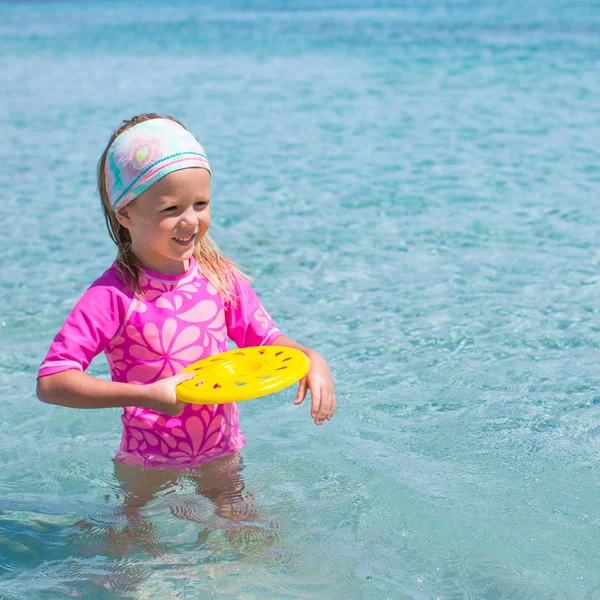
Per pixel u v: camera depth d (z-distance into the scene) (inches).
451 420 135.9
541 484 113.9
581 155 327.0
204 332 116.6
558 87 472.1
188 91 513.3
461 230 243.1
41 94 526.6
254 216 265.7
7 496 117.3
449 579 93.4
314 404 108.2
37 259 232.2
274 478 118.0
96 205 286.8
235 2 1371.8
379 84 510.3
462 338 170.7
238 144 371.9
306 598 90.9
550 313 181.0
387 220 256.8
